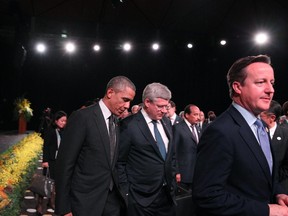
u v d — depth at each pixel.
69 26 12.47
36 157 6.83
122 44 13.16
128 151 2.86
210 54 14.06
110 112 2.56
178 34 13.32
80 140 2.39
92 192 2.40
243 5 11.23
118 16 12.20
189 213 2.23
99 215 2.39
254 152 1.38
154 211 2.86
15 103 14.48
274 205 1.33
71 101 17.34
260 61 1.45
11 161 4.69
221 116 1.49
